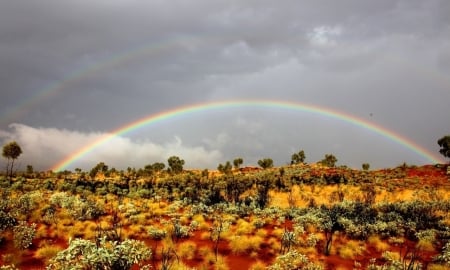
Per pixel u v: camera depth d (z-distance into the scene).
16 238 22.22
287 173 77.75
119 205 35.03
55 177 76.12
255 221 29.70
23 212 28.72
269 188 56.50
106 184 56.84
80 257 13.58
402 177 71.75
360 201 40.19
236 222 30.80
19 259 20.20
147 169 78.00
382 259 23.41
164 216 33.25
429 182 64.50
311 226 28.91
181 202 39.56
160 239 25.72
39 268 19.41
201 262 21.73
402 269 19.59
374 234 27.41
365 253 24.38
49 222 27.58
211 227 27.72
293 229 28.58
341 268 21.23
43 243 23.20
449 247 21.94
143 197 45.03
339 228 28.97
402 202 40.25
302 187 58.69
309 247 24.28
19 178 59.06
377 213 34.38
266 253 23.81
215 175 84.88
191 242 24.69
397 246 25.70
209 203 41.22
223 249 24.31
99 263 12.84
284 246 23.83
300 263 21.19
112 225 27.33
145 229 27.55
